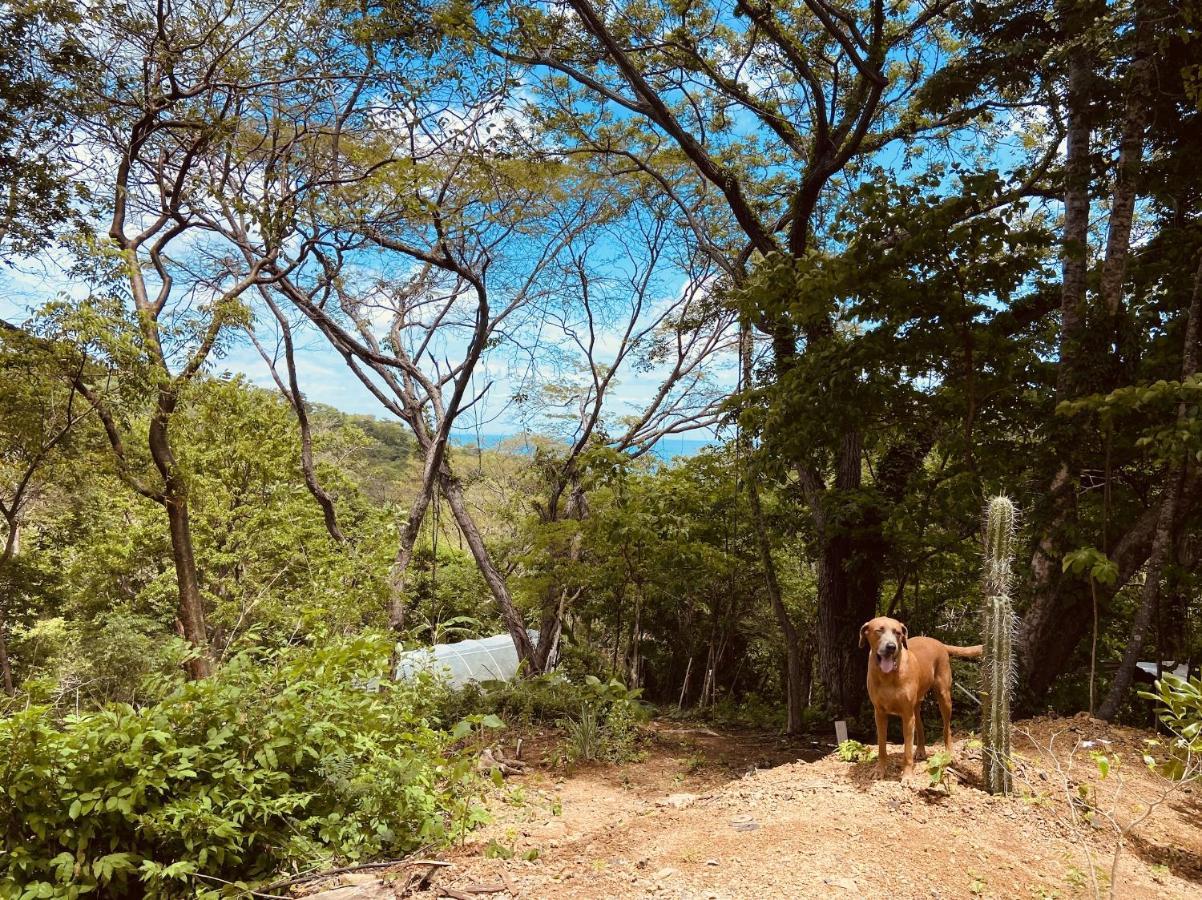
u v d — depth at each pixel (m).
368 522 22.98
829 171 12.70
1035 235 8.75
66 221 12.74
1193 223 10.30
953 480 9.99
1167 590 10.49
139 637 20.81
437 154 15.55
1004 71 10.37
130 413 13.12
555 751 10.02
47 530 25.61
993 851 4.58
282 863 5.03
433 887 4.39
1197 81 8.85
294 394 17.72
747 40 15.79
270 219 13.98
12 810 4.63
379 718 6.01
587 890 4.08
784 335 13.14
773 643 17.70
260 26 13.60
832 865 4.09
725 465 15.46
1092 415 8.95
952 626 14.29
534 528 18.16
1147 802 5.78
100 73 12.71
